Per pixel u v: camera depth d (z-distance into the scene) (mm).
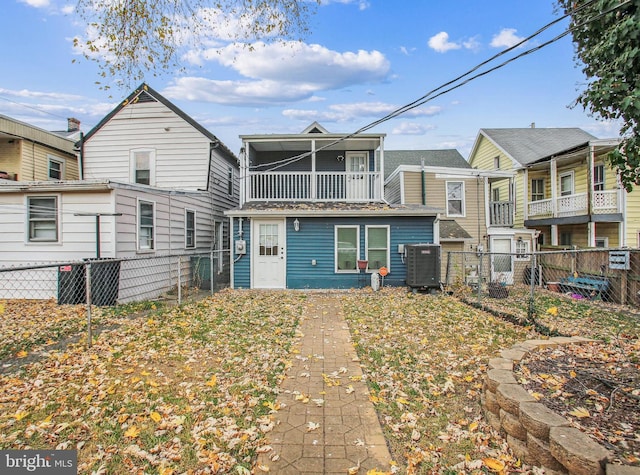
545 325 5590
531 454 2322
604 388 2893
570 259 11586
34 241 8867
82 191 8758
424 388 3641
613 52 3932
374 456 2574
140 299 9375
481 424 2945
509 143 19016
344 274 11234
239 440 2732
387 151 21750
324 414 3178
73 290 8109
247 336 5582
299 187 13547
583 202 13734
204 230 13297
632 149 3988
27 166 14000
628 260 8617
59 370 4086
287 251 11305
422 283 10117
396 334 5652
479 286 8156
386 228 11320
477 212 15180
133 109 13242
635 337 4969
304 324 6551
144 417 3076
